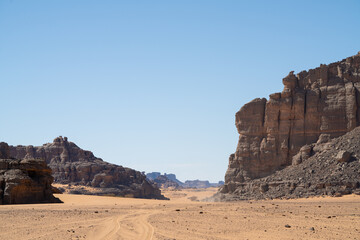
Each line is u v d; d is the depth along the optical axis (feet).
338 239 108.78
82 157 570.46
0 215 161.99
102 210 190.60
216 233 118.42
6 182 227.81
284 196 274.98
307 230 124.36
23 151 564.71
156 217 160.86
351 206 197.57
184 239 107.55
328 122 313.73
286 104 328.29
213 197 332.39
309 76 330.54
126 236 111.96
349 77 317.83
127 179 556.51
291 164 320.91
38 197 236.63
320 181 269.23
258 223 141.18
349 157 275.59
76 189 484.33
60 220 148.66
